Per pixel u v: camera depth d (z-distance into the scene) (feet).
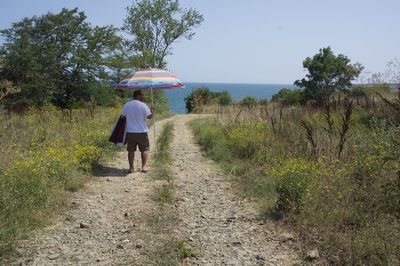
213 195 25.35
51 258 15.88
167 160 36.04
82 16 124.77
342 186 21.66
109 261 15.66
